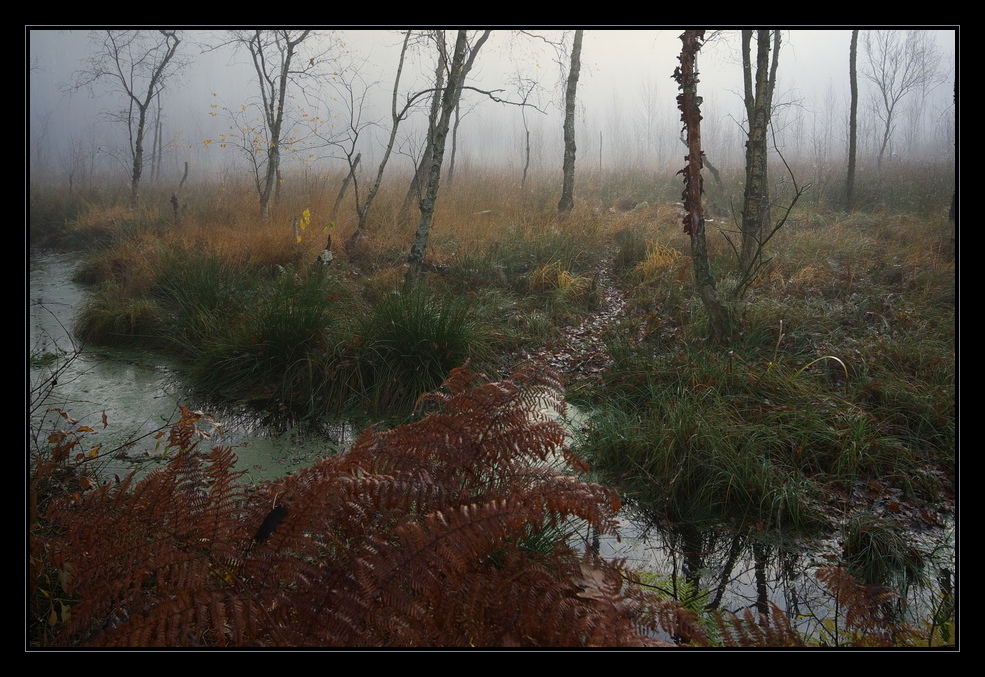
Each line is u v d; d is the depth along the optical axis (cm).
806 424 459
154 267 846
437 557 197
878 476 422
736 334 611
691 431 443
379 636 188
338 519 217
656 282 803
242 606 190
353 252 943
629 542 364
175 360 661
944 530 371
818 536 372
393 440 254
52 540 234
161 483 227
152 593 219
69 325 766
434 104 1176
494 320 703
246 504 243
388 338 590
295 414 539
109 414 524
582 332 694
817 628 291
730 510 396
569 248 919
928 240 847
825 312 669
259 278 830
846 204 1254
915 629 242
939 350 560
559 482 235
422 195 1263
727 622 230
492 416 261
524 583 216
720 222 1063
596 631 199
